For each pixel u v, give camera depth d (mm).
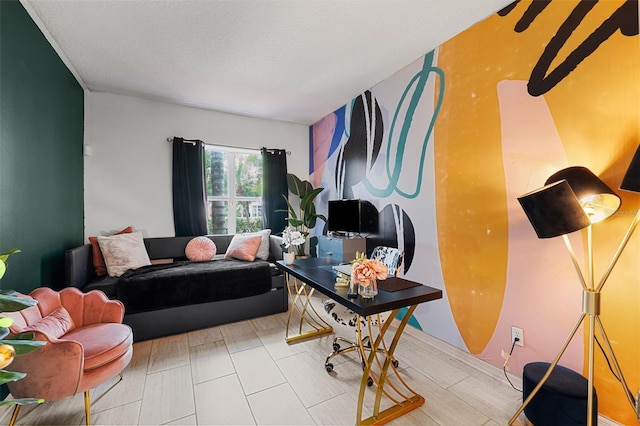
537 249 1758
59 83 2432
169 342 2434
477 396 1740
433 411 1610
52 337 1382
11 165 1711
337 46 2377
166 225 3574
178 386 1828
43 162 2131
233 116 4031
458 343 2223
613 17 1449
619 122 1427
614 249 1451
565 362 1631
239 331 2656
